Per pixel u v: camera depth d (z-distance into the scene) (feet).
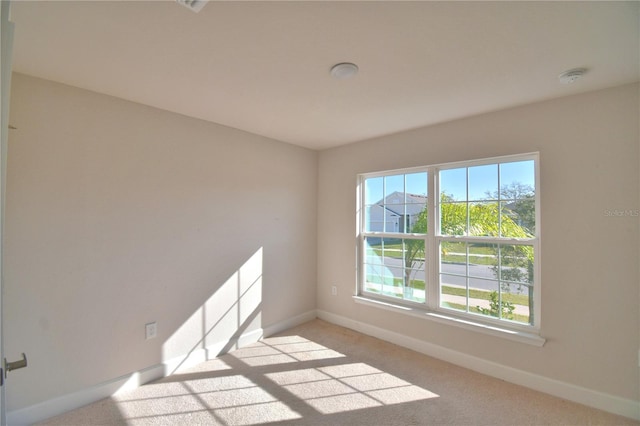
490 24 4.24
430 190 9.12
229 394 6.86
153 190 7.47
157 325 7.52
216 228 8.81
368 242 10.87
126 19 4.14
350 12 4.00
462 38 4.59
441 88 6.38
